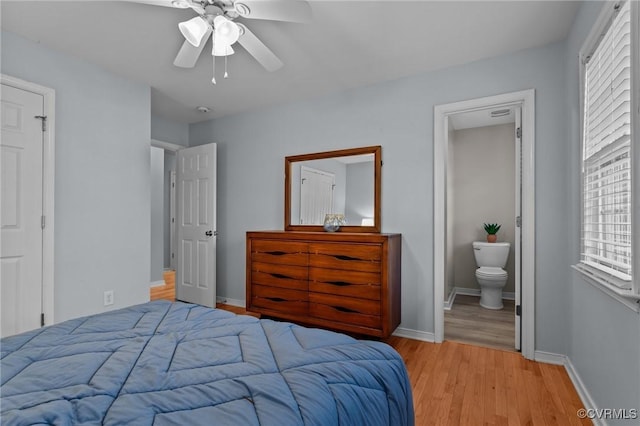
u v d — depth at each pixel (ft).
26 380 3.03
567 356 7.29
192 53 6.20
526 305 7.86
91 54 8.30
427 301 9.11
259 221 12.34
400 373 3.80
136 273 9.93
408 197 9.42
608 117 4.89
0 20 6.82
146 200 10.22
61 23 6.94
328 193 10.68
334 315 8.98
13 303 7.32
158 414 2.55
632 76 3.88
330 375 3.20
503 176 14.33
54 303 8.00
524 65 7.95
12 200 7.34
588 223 5.75
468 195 14.92
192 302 13.15
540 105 7.75
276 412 2.59
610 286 4.37
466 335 9.55
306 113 11.27
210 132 13.62
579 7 6.25
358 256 8.64
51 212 7.92
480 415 5.64
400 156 9.55
